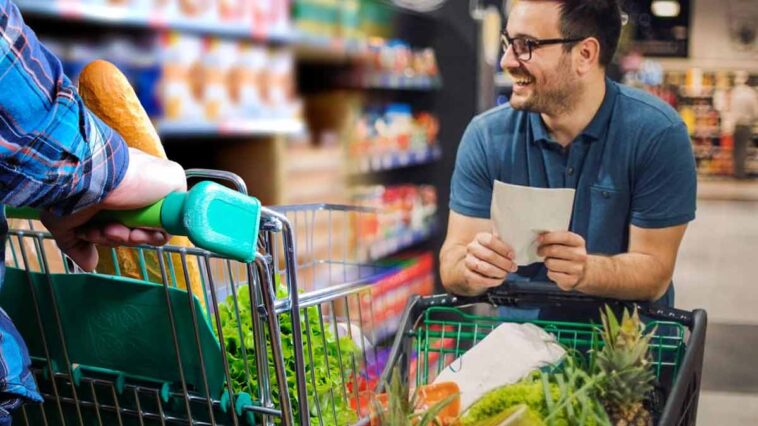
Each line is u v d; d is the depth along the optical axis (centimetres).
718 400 314
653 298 218
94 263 125
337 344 139
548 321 204
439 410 165
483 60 317
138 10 266
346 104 396
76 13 244
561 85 215
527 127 223
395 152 403
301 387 122
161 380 129
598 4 209
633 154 214
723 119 450
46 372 138
